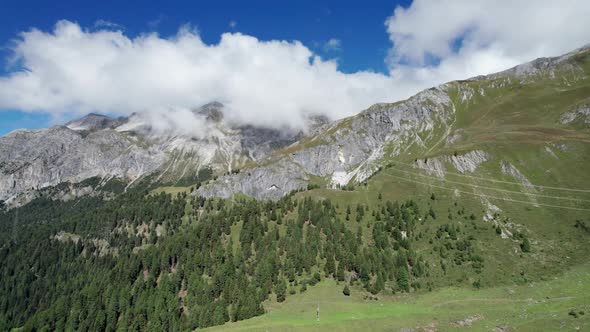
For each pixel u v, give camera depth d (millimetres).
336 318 127188
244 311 150375
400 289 159375
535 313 115188
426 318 121188
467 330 110000
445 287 157000
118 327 196625
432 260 175375
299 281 173125
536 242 174875
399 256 175250
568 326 99125
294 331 115312
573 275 145750
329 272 175750
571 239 170000
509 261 166375
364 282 165250
